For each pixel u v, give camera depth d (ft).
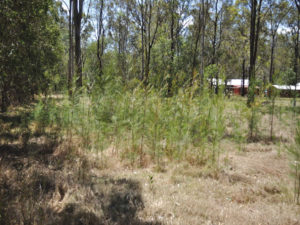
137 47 105.91
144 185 15.69
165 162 21.04
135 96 22.38
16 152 20.90
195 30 93.61
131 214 12.16
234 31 95.86
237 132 24.54
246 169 19.83
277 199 14.84
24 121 24.93
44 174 16.30
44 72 25.64
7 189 13.60
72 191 14.21
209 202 13.76
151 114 21.26
